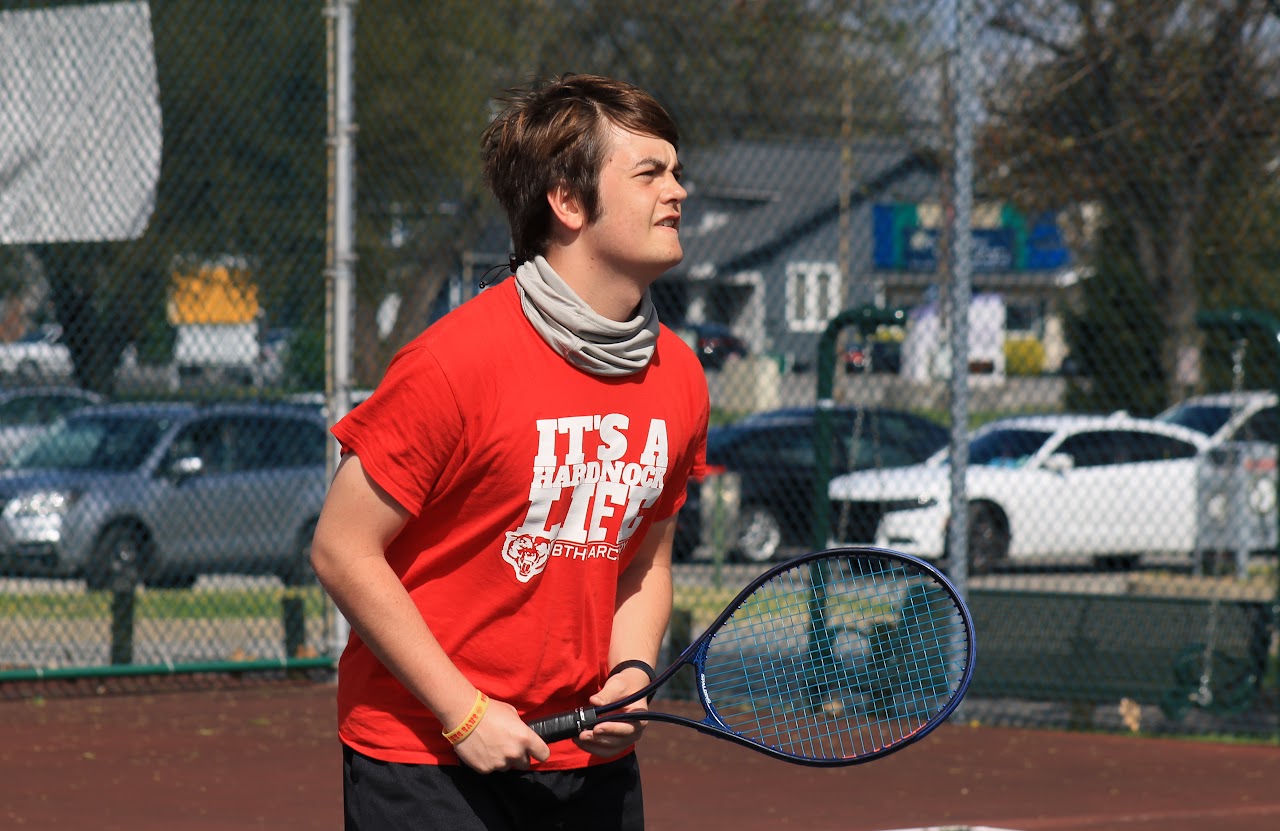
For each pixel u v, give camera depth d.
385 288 46.00
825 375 23.72
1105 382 44.25
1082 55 34.25
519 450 7.12
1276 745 20.55
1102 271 43.75
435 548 7.33
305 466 34.50
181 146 33.69
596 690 7.85
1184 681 21.41
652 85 44.25
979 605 22.53
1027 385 75.75
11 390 38.44
